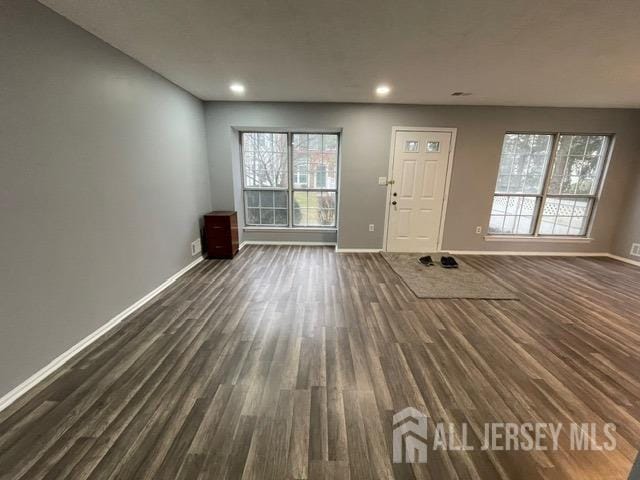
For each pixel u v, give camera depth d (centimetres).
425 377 190
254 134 477
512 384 185
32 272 174
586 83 312
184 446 139
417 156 447
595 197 464
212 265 402
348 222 468
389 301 300
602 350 223
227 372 191
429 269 397
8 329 161
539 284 351
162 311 272
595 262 443
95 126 221
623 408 167
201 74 304
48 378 181
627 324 262
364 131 436
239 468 130
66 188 197
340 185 456
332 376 189
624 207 454
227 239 424
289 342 226
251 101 423
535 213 477
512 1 168
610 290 336
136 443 140
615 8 172
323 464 132
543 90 342
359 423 154
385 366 200
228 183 453
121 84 248
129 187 263
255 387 179
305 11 182
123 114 253
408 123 433
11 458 131
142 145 281
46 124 181
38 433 144
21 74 165
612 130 432
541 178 465
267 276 363
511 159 458
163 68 288
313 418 157
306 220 511
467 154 445
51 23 181
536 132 439
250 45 233
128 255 264
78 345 209
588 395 177
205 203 436
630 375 195
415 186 458
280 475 127
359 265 411
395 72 290
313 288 329
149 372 189
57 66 187
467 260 445
